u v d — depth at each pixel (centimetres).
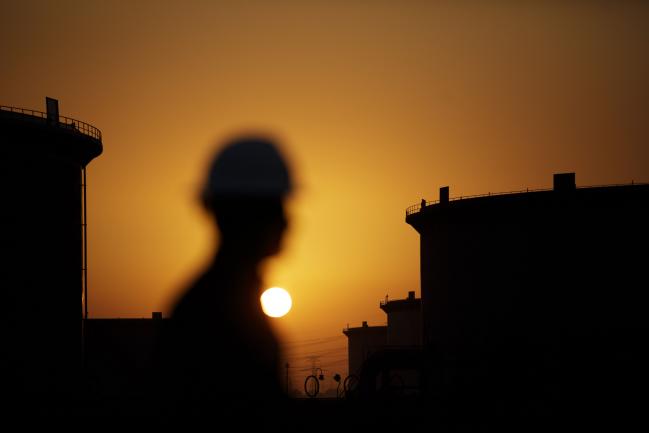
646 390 5588
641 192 5728
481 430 5456
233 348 459
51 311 5291
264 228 465
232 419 454
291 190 473
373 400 5359
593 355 5769
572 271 5928
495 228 6312
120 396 4556
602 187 5838
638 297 5725
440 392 6312
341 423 4922
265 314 468
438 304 6800
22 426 4662
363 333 13725
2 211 5038
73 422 4441
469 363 6294
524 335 6050
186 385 461
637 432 5519
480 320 6328
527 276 6100
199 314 461
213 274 466
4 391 4903
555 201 5962
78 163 5766
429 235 7056
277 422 462
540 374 5894
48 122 5328
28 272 5150
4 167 5066
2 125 4994
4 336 4966
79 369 5525
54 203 5406
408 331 11056
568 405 5731
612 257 5819
